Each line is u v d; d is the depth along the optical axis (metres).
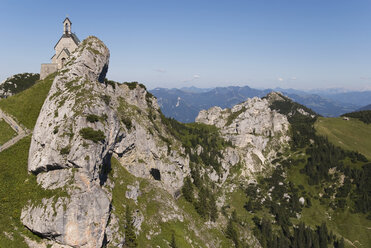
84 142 65.25
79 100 73.06
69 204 59.22
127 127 105.56
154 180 113.25
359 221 180.75
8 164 68.81
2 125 79.38
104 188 77.81
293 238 167.38
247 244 125.50
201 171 194.38
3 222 59.31
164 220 95.69
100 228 63.00
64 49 111.31
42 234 59.16
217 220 129.00
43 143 68.06
